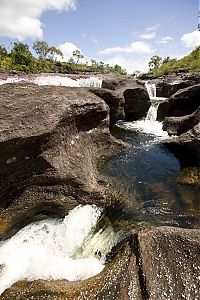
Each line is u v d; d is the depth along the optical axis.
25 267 4.76
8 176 5.54
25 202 5.72
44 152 6.06
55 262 4.94
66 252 5.35
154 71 46.38
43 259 4.99
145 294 3.77
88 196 6.34
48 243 5.43
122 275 4.10
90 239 5.67
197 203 6.68
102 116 8.79
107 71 58.69
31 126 5.77
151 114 17.66
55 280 4.42
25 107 6.08
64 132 6.75
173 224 5.92
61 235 5.61
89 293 3.93
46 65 43.81
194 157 9.21
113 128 13.50
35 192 5.90
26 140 5.54
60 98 6.91
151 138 12.02
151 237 4.46
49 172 6.05
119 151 9.48
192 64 37.09
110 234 5.73
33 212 5.81
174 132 12.34
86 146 7.84
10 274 4.56
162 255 4.20
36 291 4.01
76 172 6.46
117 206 6.53
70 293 3.95
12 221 5.43
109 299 3.82
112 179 7.58
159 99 22.59
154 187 7.43
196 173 8.06
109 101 11.34
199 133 9.07
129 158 9.16
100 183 7.17
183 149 9.65
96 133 8.62
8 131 5.33
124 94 15.11
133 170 8.33
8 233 5.30
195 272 3.95
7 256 4.93
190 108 14.65
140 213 6.34
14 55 37.19
